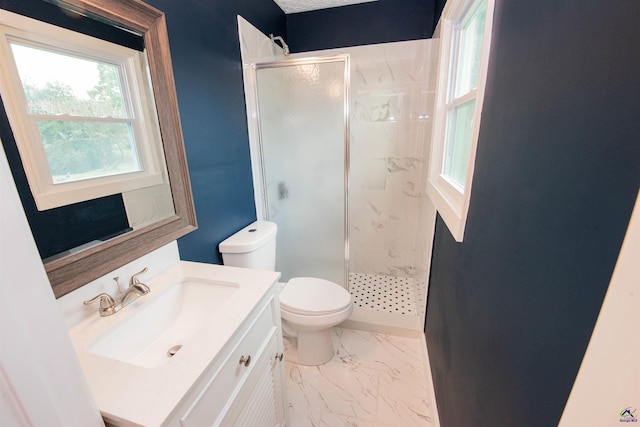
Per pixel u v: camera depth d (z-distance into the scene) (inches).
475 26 43.5
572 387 13.5
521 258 20.4
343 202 77.6
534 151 18.8
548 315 16.5
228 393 30.5
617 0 11.5
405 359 67.1
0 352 13.1
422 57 78.3
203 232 53.1
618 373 10.6
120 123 35.9
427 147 77.0
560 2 16.0
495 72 27.1
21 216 14.1
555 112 16.3
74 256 30.2
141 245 38.3
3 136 25.5
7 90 25.6
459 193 41.7
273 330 42.1
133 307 34.9
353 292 91.7
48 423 15.5
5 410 13.6
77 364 17.4
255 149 72.3
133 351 33.8
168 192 43.1
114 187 35.3
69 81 30.3
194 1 47.8
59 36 29.3
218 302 41.1
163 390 23.5
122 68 35.7
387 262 100.2
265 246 61.9
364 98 85.0
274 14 78.0
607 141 11.9
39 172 28.0
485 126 29.5
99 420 19.3
